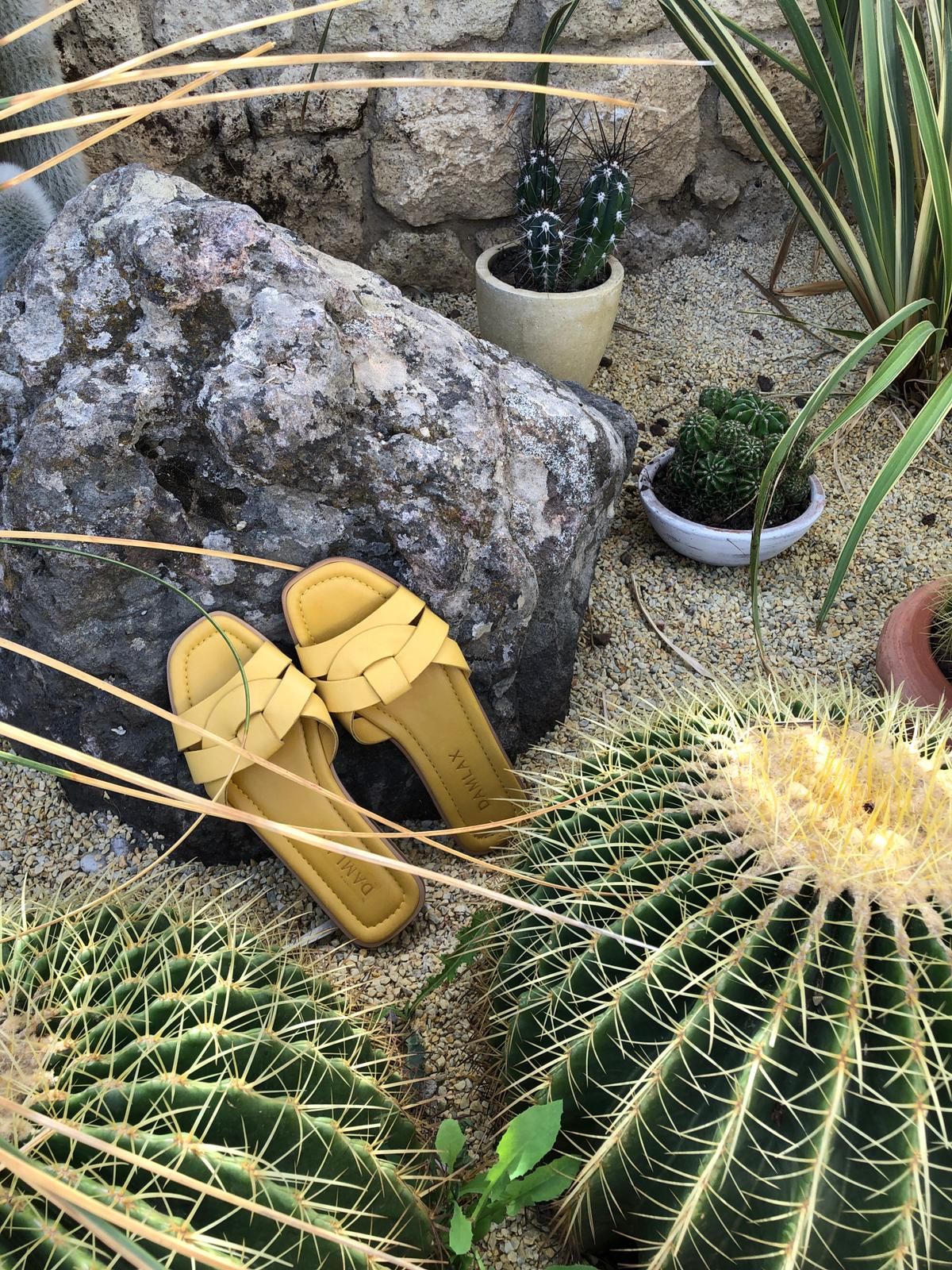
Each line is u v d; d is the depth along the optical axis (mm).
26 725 758
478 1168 562
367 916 694
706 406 1021
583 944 503
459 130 1238
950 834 476
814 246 1464
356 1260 422
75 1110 397
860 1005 425
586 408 865
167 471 696
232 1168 394
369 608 716
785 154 1421
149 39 1111
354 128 1216
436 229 1320
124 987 461
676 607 989
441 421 735
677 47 1292
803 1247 418
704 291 1398
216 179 1206
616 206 1077
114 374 680
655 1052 466
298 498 707
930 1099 413
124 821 785
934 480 1139
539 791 730
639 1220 482
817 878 459
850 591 1009
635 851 521
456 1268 515
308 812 678
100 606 683
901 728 556
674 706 680
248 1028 480
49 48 940
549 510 798
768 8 1329
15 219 888
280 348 672
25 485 667
